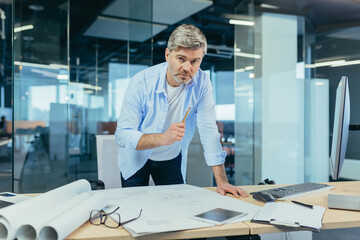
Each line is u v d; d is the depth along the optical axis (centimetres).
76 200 86
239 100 443
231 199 104
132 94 135
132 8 563
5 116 795
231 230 77
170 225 76
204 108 149
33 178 379
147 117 143
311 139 580
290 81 457
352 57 667
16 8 380
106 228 77
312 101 586
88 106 786
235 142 446
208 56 662
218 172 138
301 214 87
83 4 675
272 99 449
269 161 449
